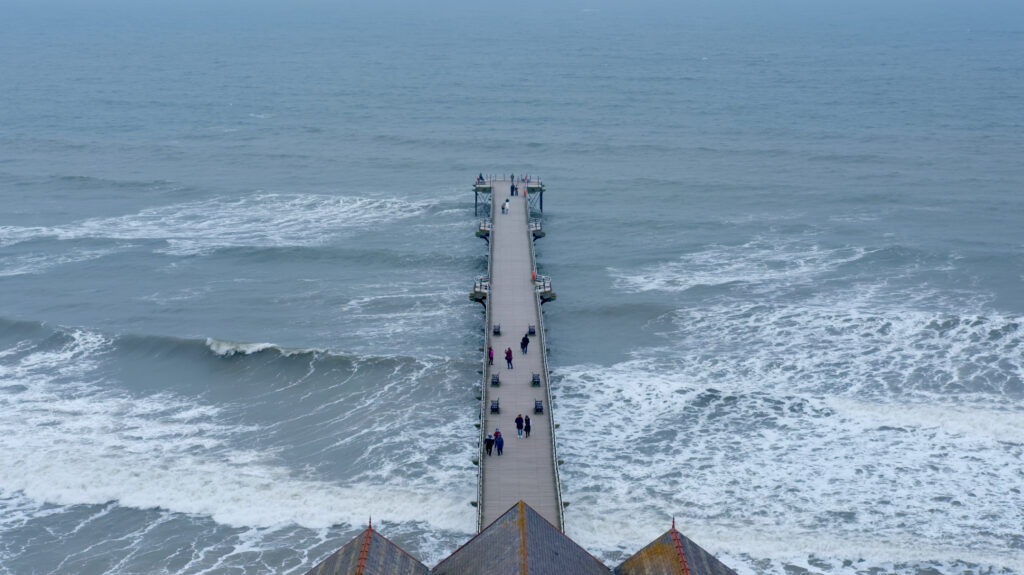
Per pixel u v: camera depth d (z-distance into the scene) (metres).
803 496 55.53
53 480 57.09
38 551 51.38
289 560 50.47
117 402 66.81
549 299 79.75
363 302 84.88
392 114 181.00
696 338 76.62
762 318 79.50
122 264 94.31
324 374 70.75
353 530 52.94
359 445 61.44
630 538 51.91
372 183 126.69
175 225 107.25
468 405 66.50
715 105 189.62
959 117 171.38
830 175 128.12
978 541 51.28
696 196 119.12
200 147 149.50
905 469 57.72
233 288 88.38
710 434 62.38
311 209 114.00
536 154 145.12
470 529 53.06
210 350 73.62
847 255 94.25
